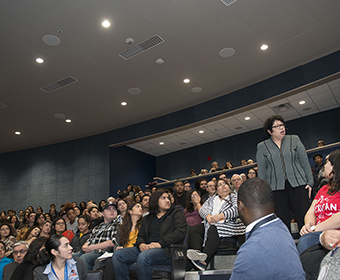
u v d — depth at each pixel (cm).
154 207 304
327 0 555
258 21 600
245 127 1031
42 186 1121
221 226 310
